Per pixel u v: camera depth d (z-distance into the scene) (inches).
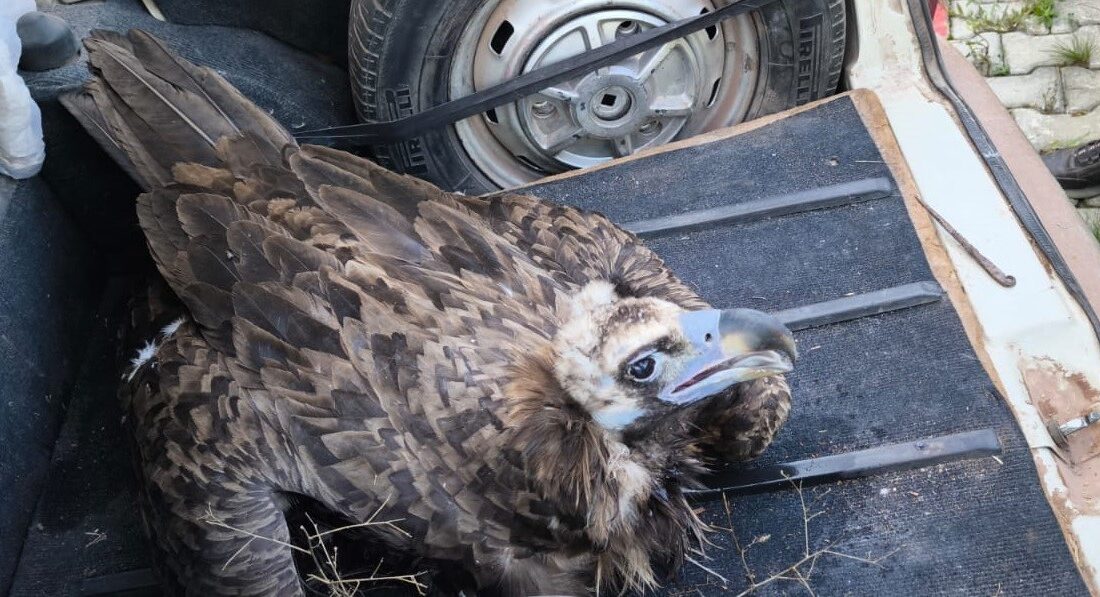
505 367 37.5
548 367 37.2
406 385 37.2
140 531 45.2
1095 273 50.2
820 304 47.3
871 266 48.3
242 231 39.8
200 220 40.3
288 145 43.3
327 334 38.0
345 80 55.8
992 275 47.1
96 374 49.6
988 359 44.9
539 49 51.0
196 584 37.3
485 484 36.5
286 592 37.1
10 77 42.6
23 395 45.7
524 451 36.1
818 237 49.8
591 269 42.2
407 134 52.0
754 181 52.0
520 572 38.1
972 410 43.6
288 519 41.3
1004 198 49.4
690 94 53.9
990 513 41.2
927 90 53.6
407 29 49.1
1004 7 77.5
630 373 35.7
